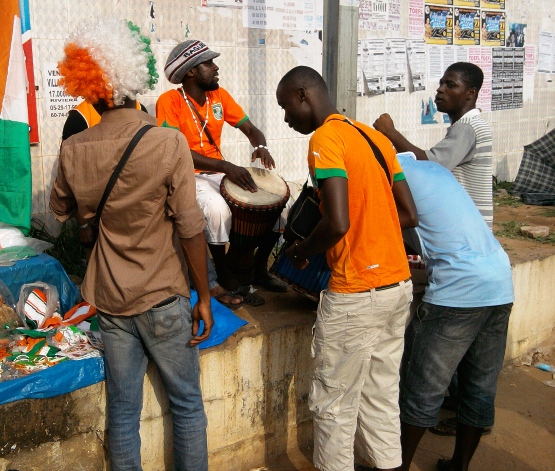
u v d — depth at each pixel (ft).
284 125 18.43
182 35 15.76
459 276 10.04
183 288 8.75
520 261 15.71
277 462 11.81
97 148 8.00
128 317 8.63
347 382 9.45
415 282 12.33
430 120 22.74
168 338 8.73
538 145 23.97
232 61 16.88
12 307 10.35
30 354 9.30
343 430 9.55
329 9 13.16
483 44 24.25
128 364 8.89
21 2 12.94
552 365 16.19
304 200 10.07
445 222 10.25
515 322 15.90
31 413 8.76
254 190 11.82
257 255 13.09
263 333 11.11
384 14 20.38
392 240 9.28
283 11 17.67
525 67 26.45
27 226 12.01
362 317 9.16
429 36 22.09
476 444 11.23
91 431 9.36
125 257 8.41
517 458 12.45
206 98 12.89
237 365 10.87
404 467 10.82
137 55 8.11
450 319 10.11
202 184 12.05
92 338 9.89
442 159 12.15
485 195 12.59
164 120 12.42
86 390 9.17
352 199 8.96
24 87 11.80
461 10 23.09
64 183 8.45
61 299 11.22
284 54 17.95
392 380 10.00
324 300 9.51
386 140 9.68
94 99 8.03
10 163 11.84
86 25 8.05
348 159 8.88
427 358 10.32
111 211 8.17
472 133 12.28
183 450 9.36
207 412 10.69
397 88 21.35
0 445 8.59
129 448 9.08
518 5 25.49
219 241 11.74
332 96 13.44
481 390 10.83
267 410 11.51
